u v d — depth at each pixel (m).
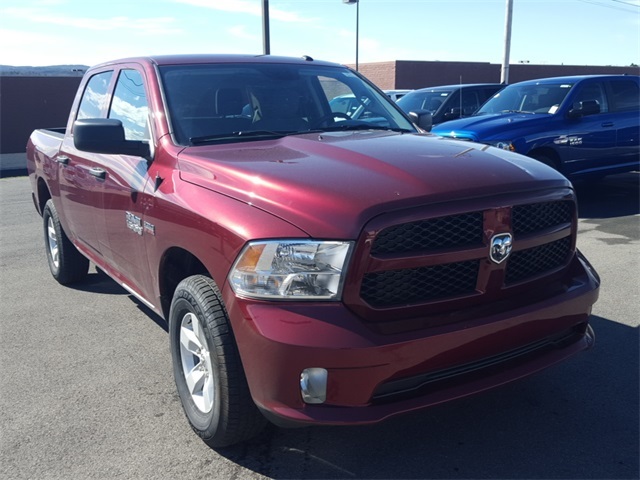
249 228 2.72
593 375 3.82
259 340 2.60
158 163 3.64
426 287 2.71
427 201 2.66
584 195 9.94
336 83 4.61
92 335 4.79
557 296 3.05
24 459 3.16
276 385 2.60
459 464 3.00
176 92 3.94
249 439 3.20
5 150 18.77
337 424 2.56
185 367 3.33
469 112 12.40
